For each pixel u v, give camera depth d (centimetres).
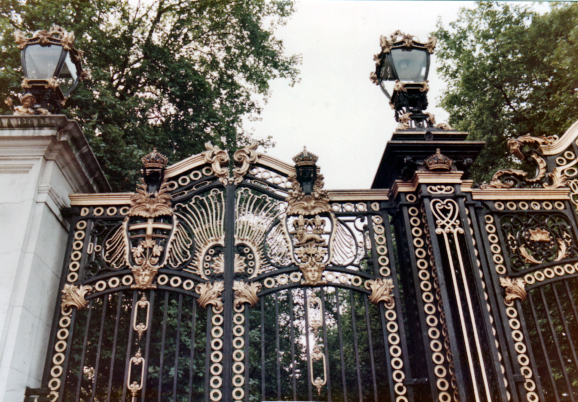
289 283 480
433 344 438
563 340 838
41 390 425
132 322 462
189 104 1032
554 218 539
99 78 888
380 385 965
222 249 496
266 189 526
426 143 509
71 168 516
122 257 501
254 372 968
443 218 477
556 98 1091
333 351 1044
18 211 457
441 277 443
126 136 903
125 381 430
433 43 562
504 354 437
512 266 499
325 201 515
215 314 465
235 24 1165
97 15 976
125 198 518
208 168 541
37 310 450
